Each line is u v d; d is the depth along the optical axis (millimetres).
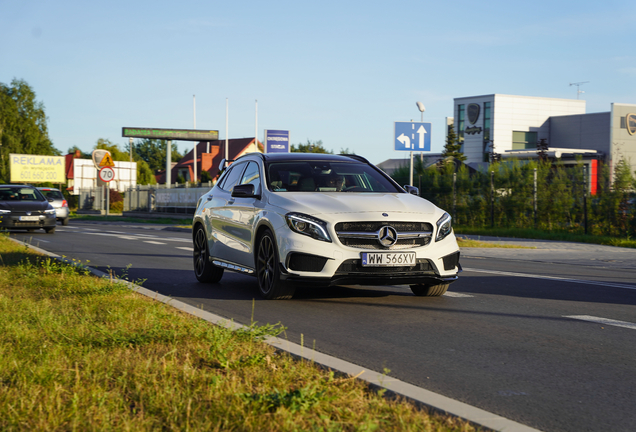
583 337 5711
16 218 20875
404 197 7680
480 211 25734
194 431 3016
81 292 7062
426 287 7875
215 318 6137
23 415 3217
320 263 6781
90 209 56969
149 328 5191
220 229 8688
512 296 8125
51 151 84812
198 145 88375
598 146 62562
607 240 19641
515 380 4324
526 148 65938
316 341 5418
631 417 3600
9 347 4516
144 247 15969
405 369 4566
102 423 3105
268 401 3332
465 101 67000
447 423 3264
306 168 8219
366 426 3010
